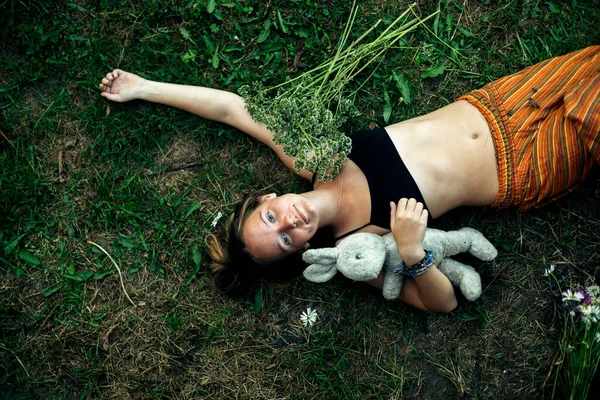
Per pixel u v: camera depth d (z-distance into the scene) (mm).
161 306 2641
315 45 2672
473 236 2428
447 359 2609
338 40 2688
